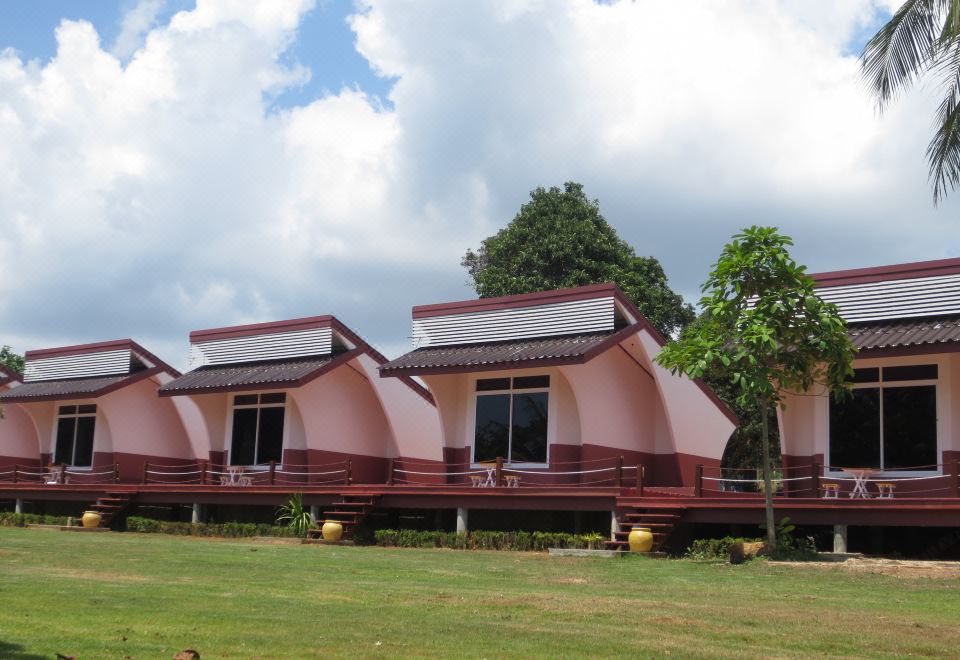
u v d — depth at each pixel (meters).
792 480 19.83
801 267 16.27
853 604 11.38
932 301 19.08
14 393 32.88
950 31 15.29
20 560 15.15
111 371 32.28
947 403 18.66
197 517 26.00
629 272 40.03
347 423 27.92
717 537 20.02
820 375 17.36
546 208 41.06
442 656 7.60
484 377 24.69
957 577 14.13
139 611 9.53
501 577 14.21
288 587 12.15
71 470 32.66
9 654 7.15
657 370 23.97
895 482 18.39
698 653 8.02
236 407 28.72
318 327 27.66
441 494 21.67
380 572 14.55
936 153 16.14
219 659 7.25
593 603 11.04
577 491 20.02
